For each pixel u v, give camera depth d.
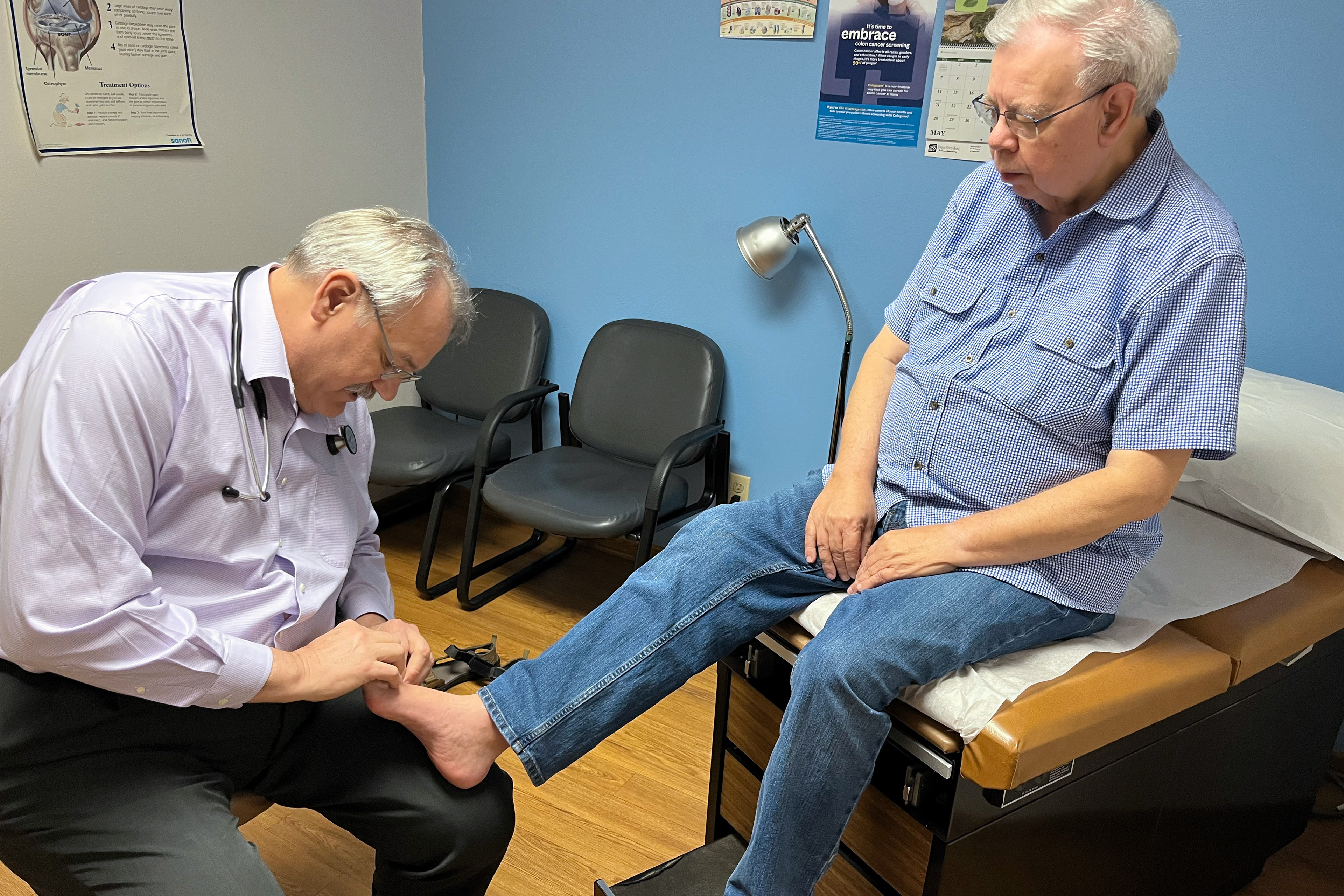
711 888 1.51
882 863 1.39
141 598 1.07
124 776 1.14
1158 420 1.24
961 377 1.39
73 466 1.03
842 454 1.56
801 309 2.51
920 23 2.15
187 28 2.34
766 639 1.49
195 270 2.52
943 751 1.24
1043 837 1.37
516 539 3.02
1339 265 1.84
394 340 1.15
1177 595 1.54
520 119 2.83
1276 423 1.69
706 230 2.60
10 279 2.17
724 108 2.48
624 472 2.63
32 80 2.10
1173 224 1.25
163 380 1.09
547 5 2.67
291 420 1.20
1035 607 1.33
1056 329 1.31
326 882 1.69
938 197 2.25
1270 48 1.82
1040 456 1.35
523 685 1.34
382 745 1.32
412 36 2.93
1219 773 1.59
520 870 1.74
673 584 1.41
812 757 1.24
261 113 2.56
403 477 2.56
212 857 1.11
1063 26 1.17
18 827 1.11
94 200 2.27
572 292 2.91
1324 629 1.57
